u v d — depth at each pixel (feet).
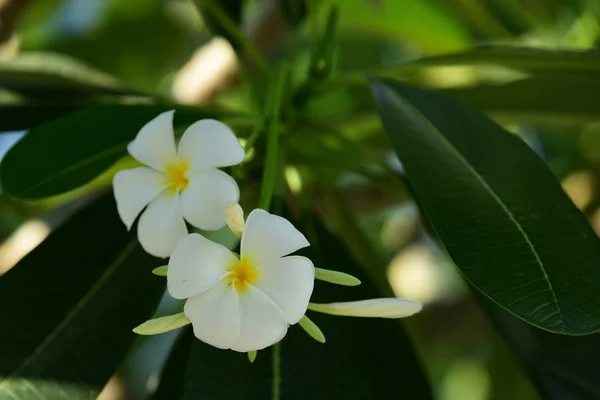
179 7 5.99
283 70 3.19
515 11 5.08
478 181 3.02
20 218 4.68
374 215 5.32
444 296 5.23
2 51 4.07
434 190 2.98
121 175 2.93
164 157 2.92
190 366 3.02
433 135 3.13
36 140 3.19
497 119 3.93
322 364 3.07
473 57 3.49
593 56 3.43
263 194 2.94
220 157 2.86
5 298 3.09
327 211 4.04
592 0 4.87
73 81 3.66
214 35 3.75
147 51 6.04
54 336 3.06
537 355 3.25
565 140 5.12
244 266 2.74
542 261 2.84
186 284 2.70
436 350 5.40
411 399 3.30
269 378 3.04
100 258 3.20
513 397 4.22
